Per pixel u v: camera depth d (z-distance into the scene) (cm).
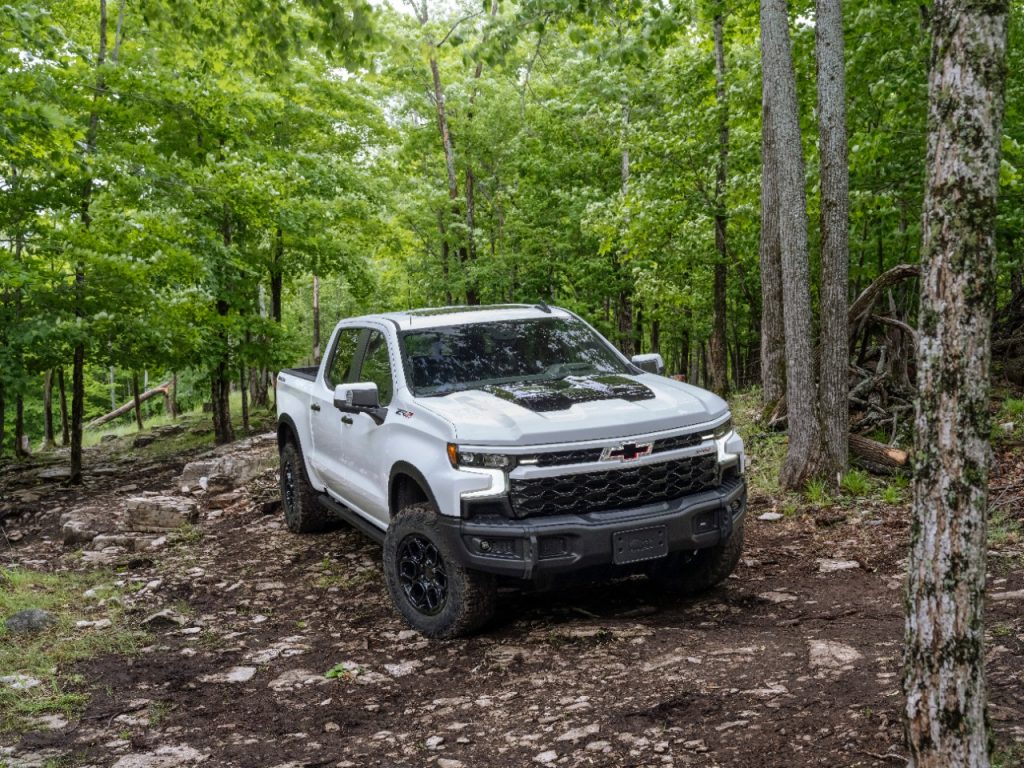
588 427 480
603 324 2509
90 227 1364
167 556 780
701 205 1550
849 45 1179
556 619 529
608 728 368
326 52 835
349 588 636
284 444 833
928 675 236
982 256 223
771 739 336
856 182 1193
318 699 437
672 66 1606
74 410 1491
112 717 424
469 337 607
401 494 552
